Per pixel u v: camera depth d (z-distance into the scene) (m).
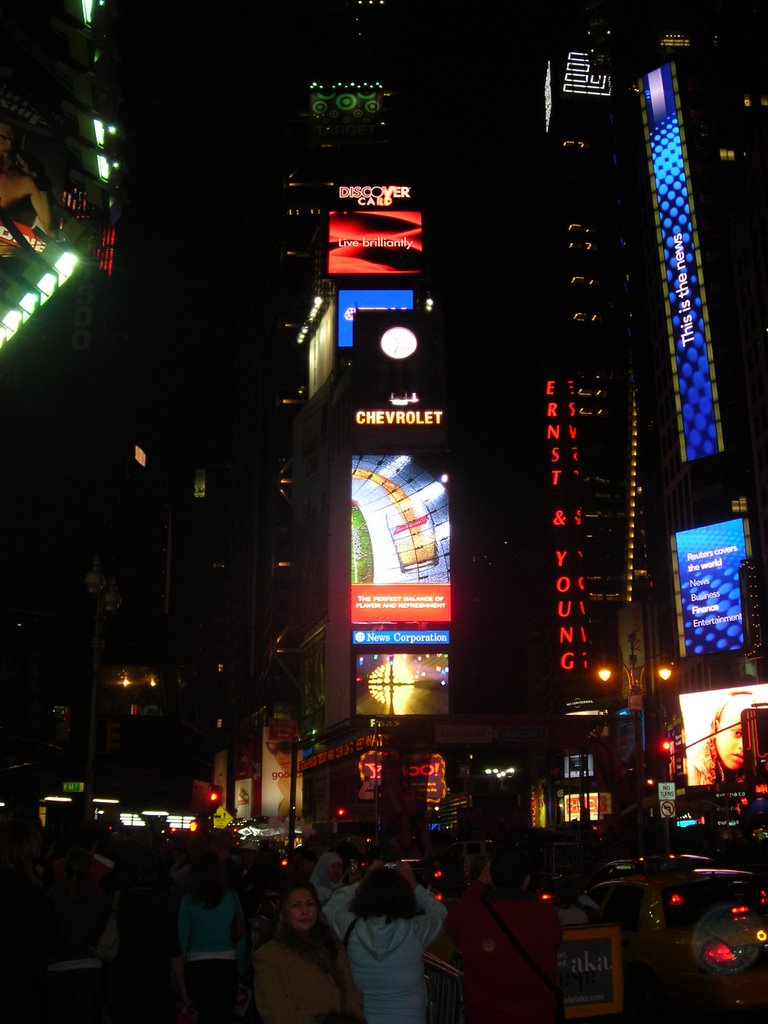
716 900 16.12
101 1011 11.27
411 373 127.75
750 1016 16.42
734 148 148.00
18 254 34.94
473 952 8.41
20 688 73.62
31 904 8.12
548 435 196.38
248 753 163.75
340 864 12.61
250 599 187.75
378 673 117.62
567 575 187.75
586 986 13.05
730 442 136.25
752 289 125.19
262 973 7.66
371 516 123.38
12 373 61.31
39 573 76.88
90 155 35.12
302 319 175.62
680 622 130.38
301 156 184.88
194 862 11.70
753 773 56.62
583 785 78.19
